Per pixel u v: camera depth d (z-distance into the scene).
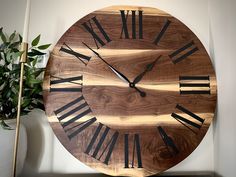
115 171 0.74
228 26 0.73
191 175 0.82
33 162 0.80
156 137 0.76
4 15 0.83
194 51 0.80
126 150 0.75
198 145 0.78
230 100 0.71
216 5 0.83
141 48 0.80
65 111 0.75
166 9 0.88
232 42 0.70
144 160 0.75
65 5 0.86
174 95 0.78
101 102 0.77
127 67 0.79
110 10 0.81
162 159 0.75
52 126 0.74
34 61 0.71
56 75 0.76
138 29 0.81
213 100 0.78
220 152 0.78
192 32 0.82
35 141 0.81
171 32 0.81
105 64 0.78
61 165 0.81
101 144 0.75
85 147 0.74
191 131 0.77
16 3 0.85
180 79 0.79
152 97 0.78
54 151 0.81
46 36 0.84
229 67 0.72
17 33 0.83
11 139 0.65
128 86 0.78
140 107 0.77
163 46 0.80
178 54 0.80
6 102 0.66
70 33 0.79
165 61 0.80
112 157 0.74
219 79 0.79
